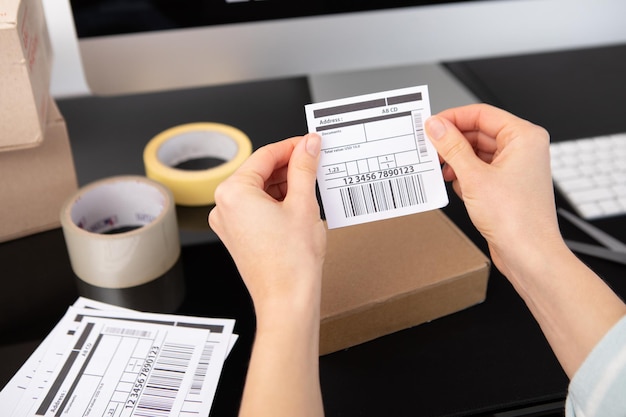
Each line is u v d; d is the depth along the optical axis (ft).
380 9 2.78
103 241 2.38
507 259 2.08
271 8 2.72
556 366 2.27
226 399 2.17
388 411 2.17
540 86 3.25
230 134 2.86
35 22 2.51
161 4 2.65
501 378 2.24
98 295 2.45
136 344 2.29
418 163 2.16
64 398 2.16
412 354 2.30
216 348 2.29
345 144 2.14
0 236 2.63
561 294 1.98
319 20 2.76
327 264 2.38
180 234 2.66
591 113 3.10
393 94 2.14
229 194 2.00
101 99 3.24
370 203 2.17
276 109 3.18
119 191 2.59
